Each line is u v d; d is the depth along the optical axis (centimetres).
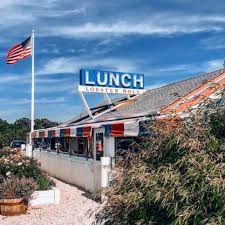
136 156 610
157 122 610
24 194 1270
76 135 1877
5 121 6794
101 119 2281
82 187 1811
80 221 1149
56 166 2258
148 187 513
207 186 449
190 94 1697
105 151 1523
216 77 1805
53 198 1422
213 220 434
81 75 2617
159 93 2362
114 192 567
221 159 489
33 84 3284
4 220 1181
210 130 534
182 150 523
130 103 2552
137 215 524
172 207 475
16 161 1523
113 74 2680
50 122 7562
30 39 3272
